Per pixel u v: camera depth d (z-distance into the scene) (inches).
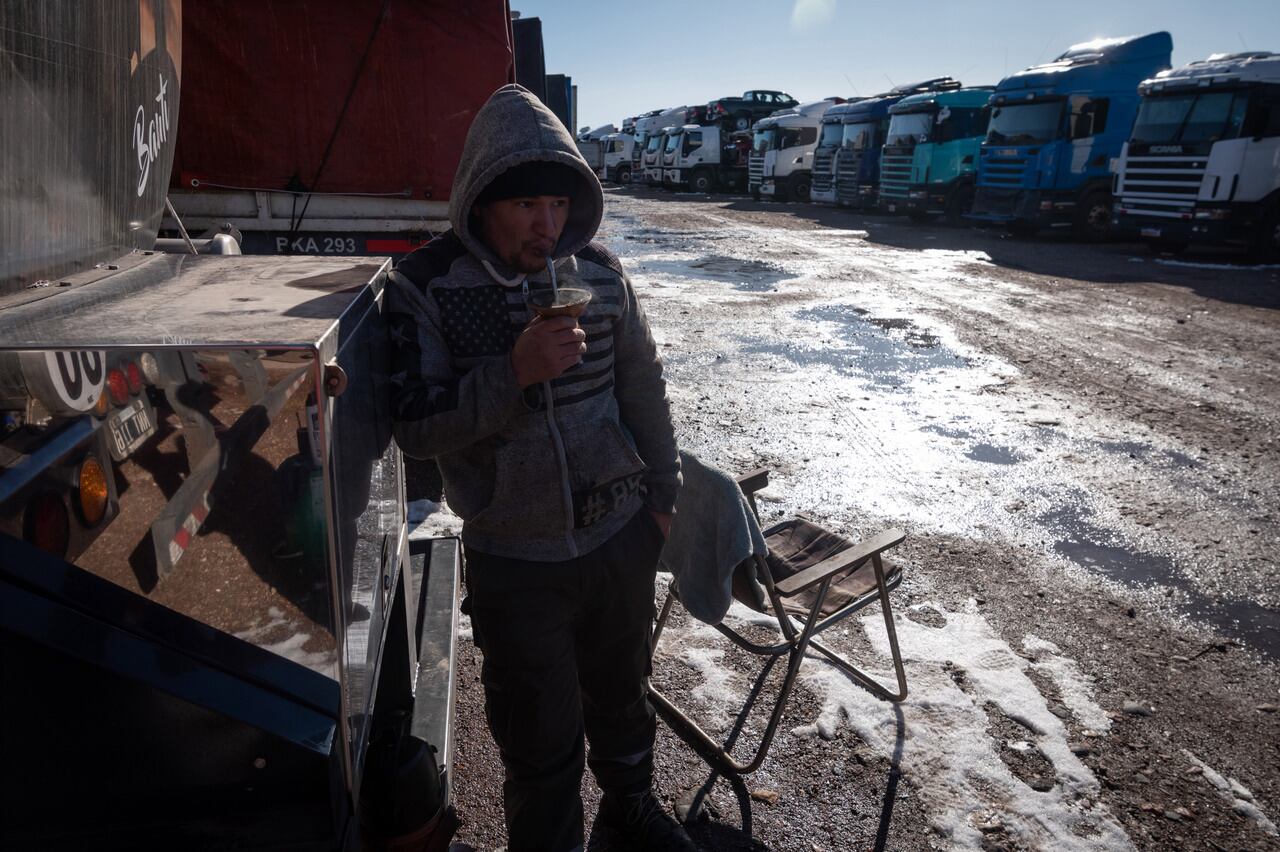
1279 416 247.9
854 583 112.7
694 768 103.3
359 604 53.4
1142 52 668.7
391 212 231.5
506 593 69.4
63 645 41.3
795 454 212.5
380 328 63.7
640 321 73.7
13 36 51.0
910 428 234.1
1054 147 673.0
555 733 72.0
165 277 63.6
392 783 60.6
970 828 94.3
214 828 45.7
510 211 63.7
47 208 57.1
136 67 71.6
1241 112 534.3
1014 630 135.0
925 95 824.9
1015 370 296.2
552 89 647.8
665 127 1460.4
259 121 218.2
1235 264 564.1
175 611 43.6
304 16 213.9
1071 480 198.5
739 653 127.3
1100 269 540.7
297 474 43.5
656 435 76.9
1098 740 108.7
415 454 63.5
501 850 91.1
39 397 40.6
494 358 65.6
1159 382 282.7
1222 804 98.3
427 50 221.9
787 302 422.3
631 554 73.9
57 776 43.7
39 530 41.0
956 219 837.8
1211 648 131.3
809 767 103.7
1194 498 189.3
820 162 1041.5
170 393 41.4
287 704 45.4
